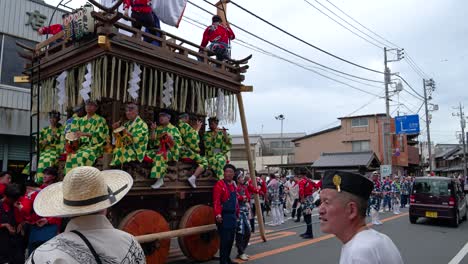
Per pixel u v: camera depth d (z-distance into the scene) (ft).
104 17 18.07
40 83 23.04
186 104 25.40
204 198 25.66
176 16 26.05
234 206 22.22
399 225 44.98
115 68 20.52
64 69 20.93
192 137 23.45
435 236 36.73
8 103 38.52
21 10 39.88
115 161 19.27
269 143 167.94
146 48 20.12
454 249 30.09
